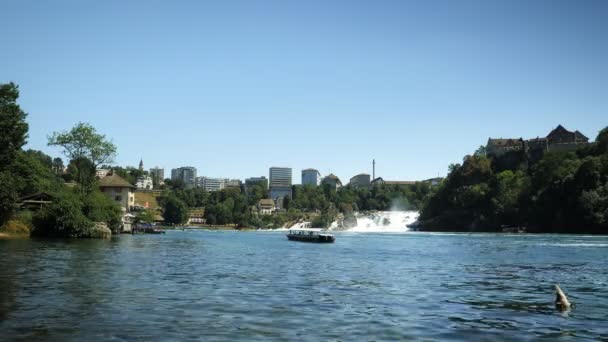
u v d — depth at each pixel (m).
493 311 23.22
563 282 35.47
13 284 29.14
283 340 17.02
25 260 43.88
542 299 27.17
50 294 25.70
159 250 66.31
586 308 24.28
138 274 36.19
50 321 19.25
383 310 23.17
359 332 18.45
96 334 17.33
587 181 161.25
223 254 63.50
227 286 31.11
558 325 20.11
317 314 21.92
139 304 23.48
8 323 18.81
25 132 82.00
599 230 154.88
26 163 108.25
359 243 106.69
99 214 99.56
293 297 26.89
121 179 181.00
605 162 161.88
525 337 17.92
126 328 18.36
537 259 57.91
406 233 196.50
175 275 36.66
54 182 124.56
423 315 22.03
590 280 36.75
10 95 81.00
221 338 17.14
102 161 112.69
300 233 124.81
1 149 79.94
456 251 75.12
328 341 16.97
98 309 21.94
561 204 169.88
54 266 39.44
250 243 103.00
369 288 31.28
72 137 108.38
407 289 31.03
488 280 36.50
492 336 18.03
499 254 67.50
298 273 40.59
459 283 34.50
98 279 32.44
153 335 17.36
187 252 64.94
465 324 20.14
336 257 61.66
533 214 181.38
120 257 50.75
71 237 89.38
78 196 99.88
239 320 20.30
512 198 196.75
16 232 85.88
